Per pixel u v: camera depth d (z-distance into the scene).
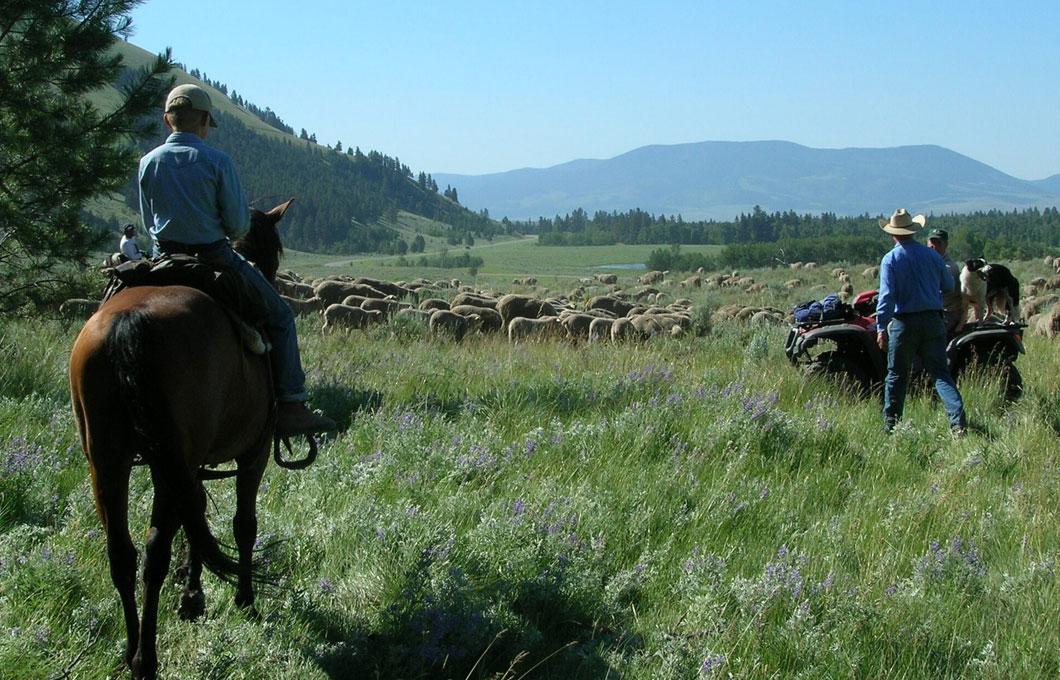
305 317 20.75
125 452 4.04
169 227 4.88
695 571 5.56
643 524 6.44
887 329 9.70
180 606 4.79
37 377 9.72
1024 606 5.26
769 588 5.28
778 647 4.82
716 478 7.57
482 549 5.78
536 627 5.06
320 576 5.48
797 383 11.26
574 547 5.80
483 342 17.48
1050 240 193.50
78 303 14.43
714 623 4.96
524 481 7.21
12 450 6.71
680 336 19.72
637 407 9.12
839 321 11.67
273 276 5.83
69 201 12.38
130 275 4.63
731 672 4.52
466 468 7.38
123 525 4.04
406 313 19.73
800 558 5.77
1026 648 4.85
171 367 4.02
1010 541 6.39
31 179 12.03
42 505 6.12
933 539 6.45
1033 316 25.03
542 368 12.59
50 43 11.87
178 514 3.96
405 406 9.60
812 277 66.31
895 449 8.70
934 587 5.53
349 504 6.34
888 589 5.42
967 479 7.70
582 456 7.90
